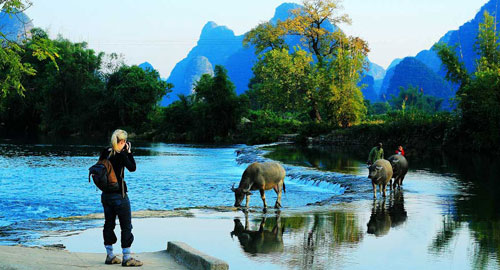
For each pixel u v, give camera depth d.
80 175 25.70
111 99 78.69
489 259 7.87
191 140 71.31
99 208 16.42
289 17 70.44
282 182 14.38
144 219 11.84
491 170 25.70
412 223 11.24
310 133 55.72
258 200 17.69
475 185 19.33
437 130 46.88
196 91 75.56
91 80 86.19
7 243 8.88
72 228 10.56
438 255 8.13
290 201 17.23
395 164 17.31
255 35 75.56
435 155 37.84
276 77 61.59
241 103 69.69
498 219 11.80
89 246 8.71
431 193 16.89
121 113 77.06
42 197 18.62
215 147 55.62
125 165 6.43
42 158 36.28
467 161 32.03
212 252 8.28
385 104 135.00
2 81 16.14
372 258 7.88
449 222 11.35
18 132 86.00
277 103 63.44
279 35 71.06
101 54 88.88
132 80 78.25
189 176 26.22
